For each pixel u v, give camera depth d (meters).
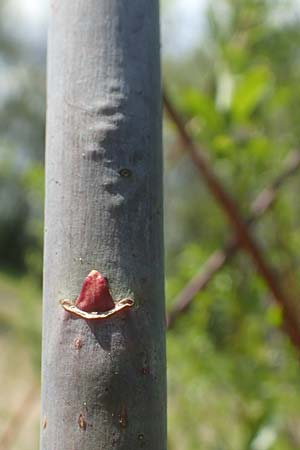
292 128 0.25
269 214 0.25
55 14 0.10
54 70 0.10
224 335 0.25
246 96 0.20
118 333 0.09
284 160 0.23
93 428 0.09
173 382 0.25
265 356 0.24
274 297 0.18
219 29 0.25
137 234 0.09
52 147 0.10
